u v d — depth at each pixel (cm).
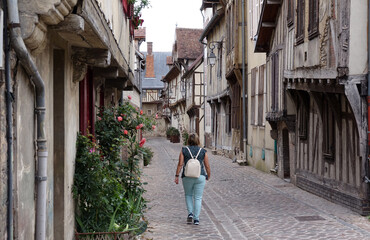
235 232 754
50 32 440
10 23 296
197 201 816
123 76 1041
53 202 496
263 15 1372
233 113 2305
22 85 339
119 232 570
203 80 3438
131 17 1113
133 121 801
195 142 828
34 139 382
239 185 1344
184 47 4038
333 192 1017
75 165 585
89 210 602
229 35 2192
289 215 888
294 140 1317
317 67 938
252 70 1861
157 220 848
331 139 1027
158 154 2827
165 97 5756
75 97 593
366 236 711
